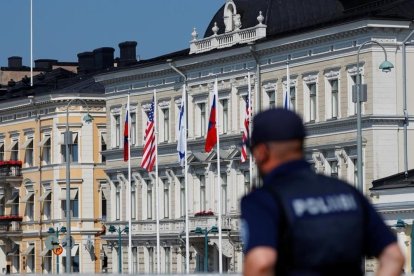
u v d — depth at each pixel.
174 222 140.25
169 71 140.50
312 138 120.00
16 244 174.75
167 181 142.62
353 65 114.94
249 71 128.12
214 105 119.75
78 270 166.62
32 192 171.88
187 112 137.88
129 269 146.88
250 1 133.38
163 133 142.88
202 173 136.25
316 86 119.44
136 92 146.88
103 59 180.62
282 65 123.69
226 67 131.75
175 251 139.88
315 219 15.43
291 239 15.38
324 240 15.38
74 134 166.38
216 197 134.12
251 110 117.56
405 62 113.69
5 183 175.38
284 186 15.63
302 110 121.19
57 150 167.00
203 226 133.00
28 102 169.88
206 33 138.75
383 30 112.88
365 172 113.31
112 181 152.75
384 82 113.12
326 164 118.62
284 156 15.92
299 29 120.19
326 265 15.41
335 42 116.81
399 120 113.31
